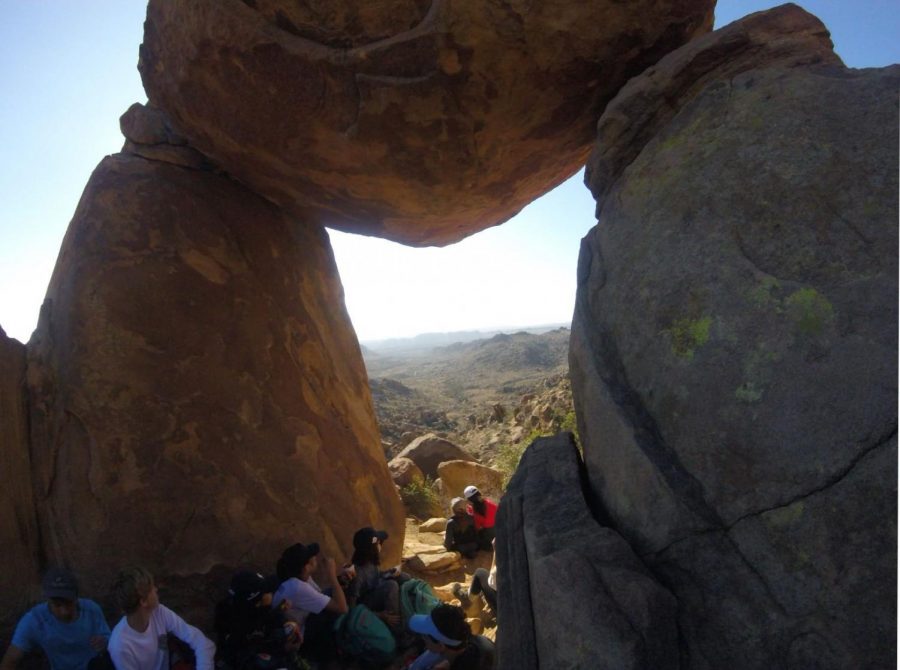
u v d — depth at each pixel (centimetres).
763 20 289
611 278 285
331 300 525
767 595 213
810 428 211
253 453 405
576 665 227
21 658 311
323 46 317
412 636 388
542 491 281
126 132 437
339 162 367
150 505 366
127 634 281
